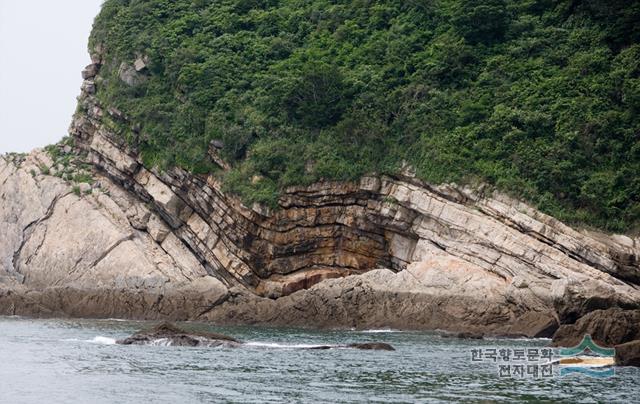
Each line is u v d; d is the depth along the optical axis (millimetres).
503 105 133125
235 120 143125
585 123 127250
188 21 162375
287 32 160625
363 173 131750
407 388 62469
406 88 139500
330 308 116375
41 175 156250
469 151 128625
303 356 79312
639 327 84938
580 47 139000
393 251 129750
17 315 130125
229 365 72125
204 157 140000
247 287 131500
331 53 152375
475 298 112125
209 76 149625
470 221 120375
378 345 87125
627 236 116562
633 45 133875
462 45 141625
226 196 134250
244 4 166250
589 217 119000
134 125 147500
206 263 136250
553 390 62406
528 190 120812
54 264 142250
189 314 125438
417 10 154000
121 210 145125
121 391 59750
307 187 132000
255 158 136500
